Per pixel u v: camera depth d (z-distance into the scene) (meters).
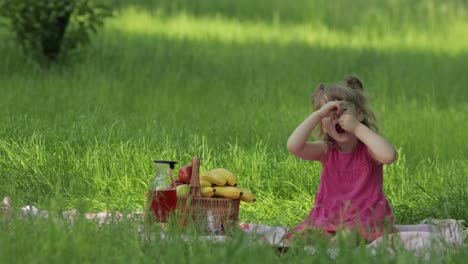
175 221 8.48
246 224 9.29
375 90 22.33
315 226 8.37
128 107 17.80
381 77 24.11
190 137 13.50
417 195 11.35
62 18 22.47
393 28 36.22
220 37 31.47
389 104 20.33
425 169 12.89
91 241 7.13
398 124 17.38
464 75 26.12
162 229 7.97
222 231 9.05
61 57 22.64
